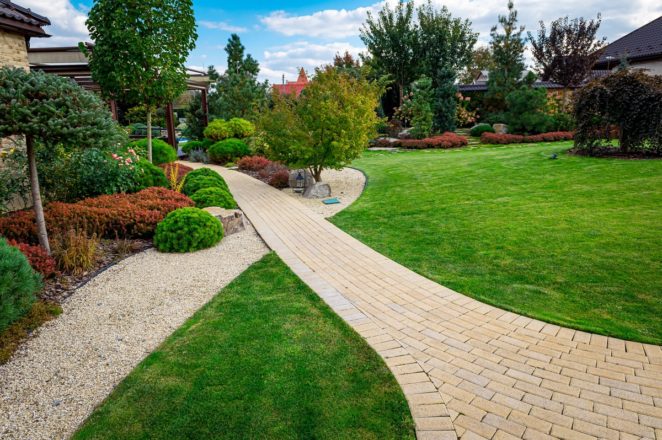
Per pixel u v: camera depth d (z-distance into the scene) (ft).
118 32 28.66
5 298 11.23
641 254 16.34
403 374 9.99
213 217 21.45
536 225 20.63
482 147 60.18
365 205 28.27
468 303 13.83
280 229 23.67
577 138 37.04
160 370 10.34
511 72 74.28
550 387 9.44
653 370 9.92
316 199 31.50
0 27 24.70
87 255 17.42
